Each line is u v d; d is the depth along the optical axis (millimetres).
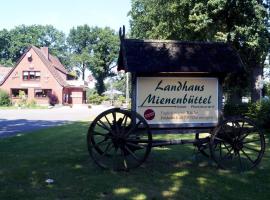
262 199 7383
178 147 13680
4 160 10906
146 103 10008
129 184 8281
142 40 10422
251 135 17875
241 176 9125
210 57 10219
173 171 9562
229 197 7457
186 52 10250
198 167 10070
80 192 7676
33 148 13305
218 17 26406
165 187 8094
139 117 9508
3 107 56250
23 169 9688
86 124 24562
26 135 17484
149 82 10016
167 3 35281
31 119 30312
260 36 25312
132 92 10000
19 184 8266
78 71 103875
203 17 25969
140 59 9844
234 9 25578
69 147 13578
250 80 27531
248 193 7762
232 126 9844
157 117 10055
